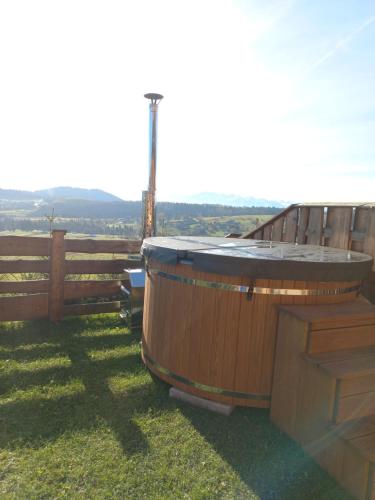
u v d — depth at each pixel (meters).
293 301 2.55
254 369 2.58
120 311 5.05
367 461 1.79
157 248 2.96
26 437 2.29
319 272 2.51
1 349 3.73
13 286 4.45
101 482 1.93
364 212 3.65
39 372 3.23
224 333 2.61
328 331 2.30
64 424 2.45
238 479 1.99
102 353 3.71
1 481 1.91
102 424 2.46
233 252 2.78
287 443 2.33
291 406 2.34
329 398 2.03
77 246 4.78
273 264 2.46
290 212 4.69
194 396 2.77
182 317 2.80
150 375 3.24
